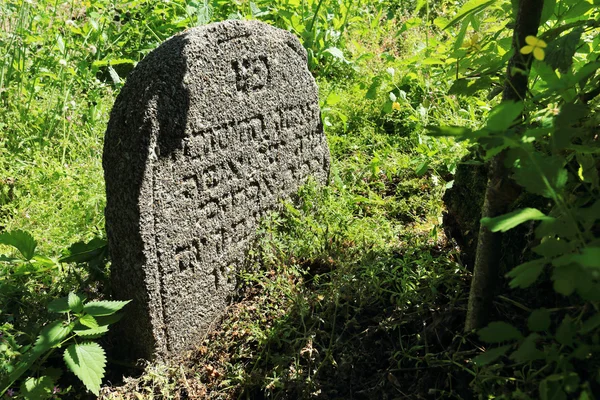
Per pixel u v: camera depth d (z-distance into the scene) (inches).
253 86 129.0
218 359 118.7
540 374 80.3
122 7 250.2
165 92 108.7
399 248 134.0
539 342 85.4
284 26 246.5
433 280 110.9
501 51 106.4
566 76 67.3
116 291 116.3
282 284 128.0
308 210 148.6
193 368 117.9
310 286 132.0
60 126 196.1
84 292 125.5
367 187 167.6
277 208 142.5
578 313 81.4
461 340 96.3
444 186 159.6
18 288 123.7
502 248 102.3
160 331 115.4
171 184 111.9
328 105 205.0
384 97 211.6
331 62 237.9
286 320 119.1
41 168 173.5
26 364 101.3
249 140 130.0
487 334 66.2
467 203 118.3
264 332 117.3
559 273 56.9
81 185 166.2
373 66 239.5
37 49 225.1
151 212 109.0
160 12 252.4
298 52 142.4
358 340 111.3
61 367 116.1
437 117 191.9
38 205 157.6
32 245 120.3
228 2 254.1
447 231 126.9
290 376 108.0
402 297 111.1
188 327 120.9
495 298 101.3
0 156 179.0
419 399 95.5
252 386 111.0
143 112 106.7
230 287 130.2
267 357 113.3
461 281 112.1
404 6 293.1
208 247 122.7
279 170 141.3
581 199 74.4
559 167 62.4
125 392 112.0
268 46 131.9
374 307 117.2
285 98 139.6
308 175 152.7
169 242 113.2
